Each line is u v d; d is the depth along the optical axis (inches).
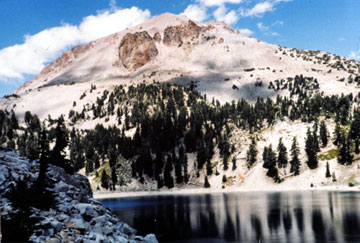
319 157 6948.8
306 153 7194.9
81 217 1246.9
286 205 4082.2
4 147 1518.2
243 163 7770.7
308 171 6663.4
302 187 6250.0
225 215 3627.0
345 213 3248.0
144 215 3843.5
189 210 4163.4
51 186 1350.9
